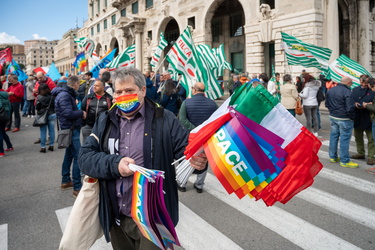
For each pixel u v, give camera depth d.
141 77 2.04
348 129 6.02
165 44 10.59
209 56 11.15
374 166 6.08
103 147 2.08
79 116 4.82
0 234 3.62
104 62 11.45
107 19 40.38
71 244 1.95
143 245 2.01
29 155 7.73
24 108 15.06
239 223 3.78
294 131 1.61
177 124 2.11
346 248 3.15
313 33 15.39
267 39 17.64
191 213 4.11
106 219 2.01
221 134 1.66
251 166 1.60
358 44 19.52
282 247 3.19
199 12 22.73
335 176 5.52
